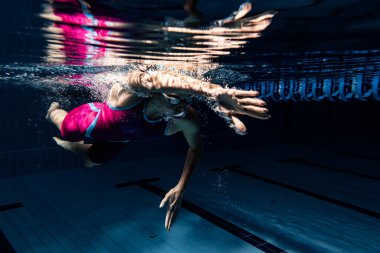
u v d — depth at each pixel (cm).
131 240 382
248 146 1054
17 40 208
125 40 200
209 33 181
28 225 425
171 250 357
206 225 424
